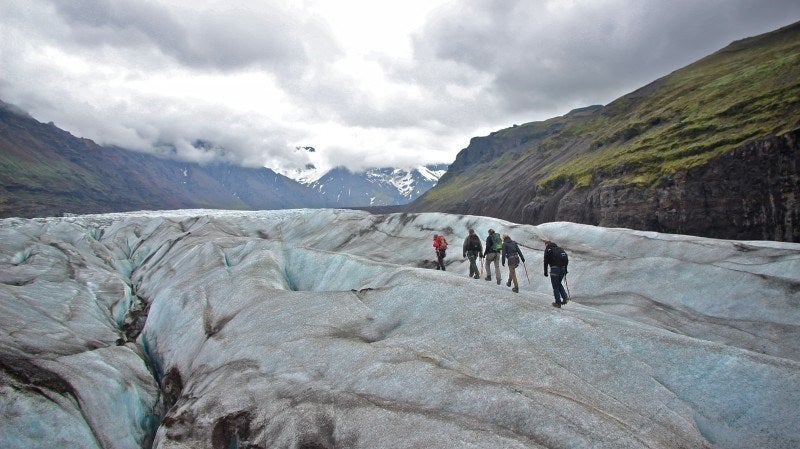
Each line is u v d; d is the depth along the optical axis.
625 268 29.55
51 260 46.41
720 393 13.78
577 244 39.06
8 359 19.25
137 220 82.62
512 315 18.64
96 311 34.09
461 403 13.78
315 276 34.06
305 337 20.23
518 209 164.75
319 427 14.46
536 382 14.73
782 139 69.56
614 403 13.73
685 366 14.88
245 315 24.88
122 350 25.86
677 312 24.45
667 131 109.62
